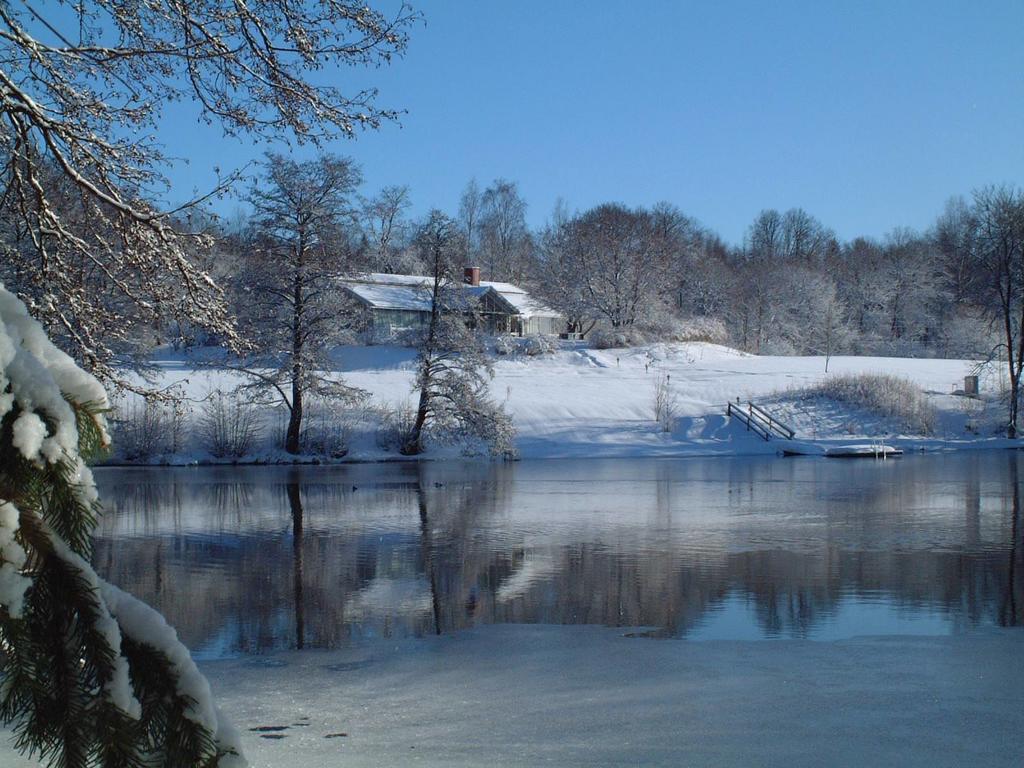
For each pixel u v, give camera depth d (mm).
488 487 29562
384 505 24422
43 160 7773
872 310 90750
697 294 89250
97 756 2178
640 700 7777
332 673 8805
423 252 45094
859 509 22625
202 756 2297
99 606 2225
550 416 49750
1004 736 6762
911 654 9234
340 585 13438
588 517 21484
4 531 2102
